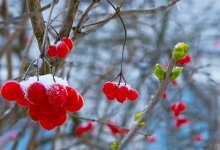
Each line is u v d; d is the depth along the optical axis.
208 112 5.21
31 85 1.57
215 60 7.49
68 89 1.62
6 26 3.54
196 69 4.23
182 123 3.85
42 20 2.07
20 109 2.63
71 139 5.58
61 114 1.61
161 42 5.80
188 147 5.66
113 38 6.24
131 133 2.14
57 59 2.15
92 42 6.68
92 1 2.25
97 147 5.36
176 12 5.80
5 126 2.70
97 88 5.65
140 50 6.12
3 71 5.92
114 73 5.34
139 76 6.12
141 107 5.79
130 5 4.89
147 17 5.92
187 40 6.19
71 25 2.10
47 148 5.94
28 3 2.06
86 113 5.85
